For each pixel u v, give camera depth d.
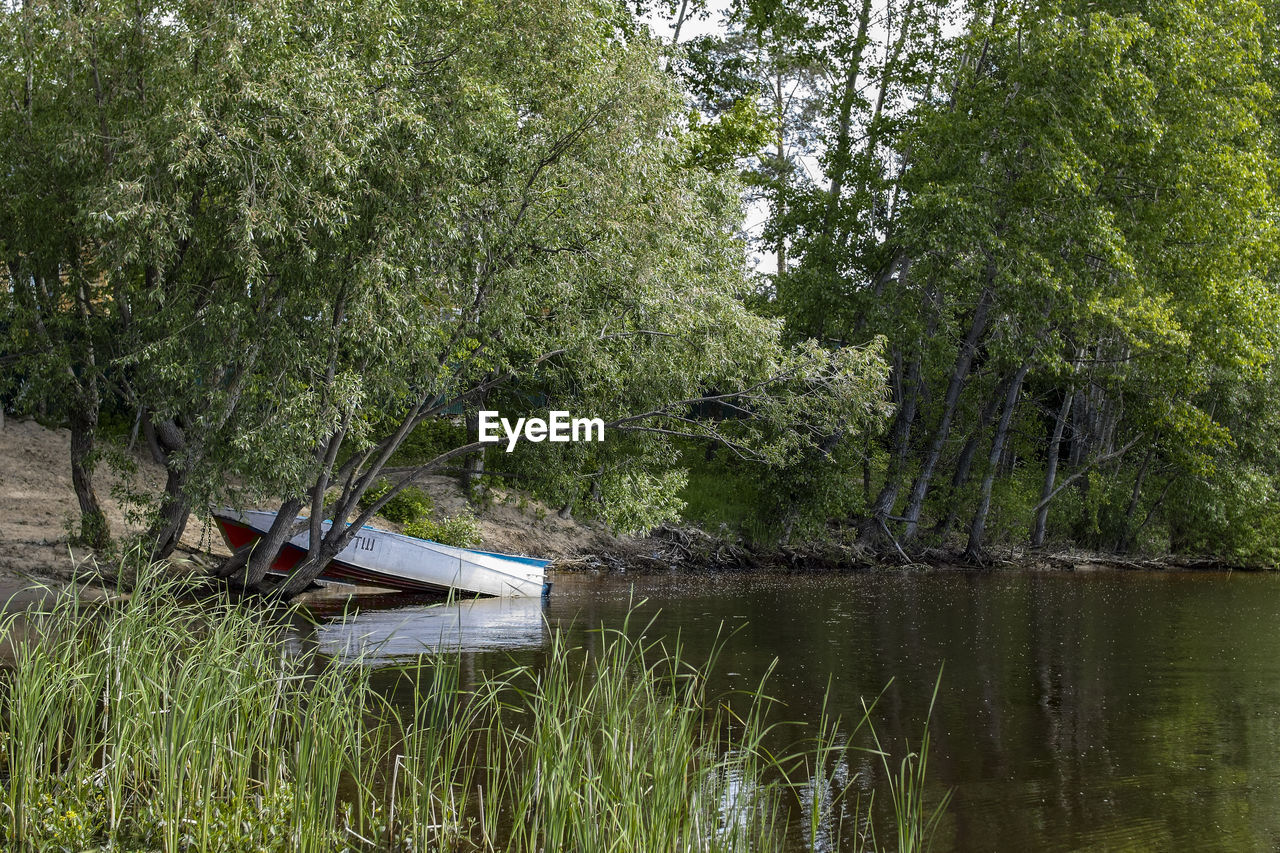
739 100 29.16
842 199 29.64
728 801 7.44
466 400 18.31
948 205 25.84
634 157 16.11
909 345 27.77
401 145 14.30
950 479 32.97
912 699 11.83
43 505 19.41
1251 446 31.64
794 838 7.30
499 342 16.28
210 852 6.43
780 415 19.89
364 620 16.22
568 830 6.72
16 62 15.06
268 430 14.07
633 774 6.71
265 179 13.17
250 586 16.86
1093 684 12.89
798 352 27.28
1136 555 32.69
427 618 16.62
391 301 13.91
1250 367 27.52
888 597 21.72
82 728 7.31
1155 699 12.07
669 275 17.72
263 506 20.47
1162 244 27.89
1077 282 26.55
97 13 14.11
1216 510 30.70
